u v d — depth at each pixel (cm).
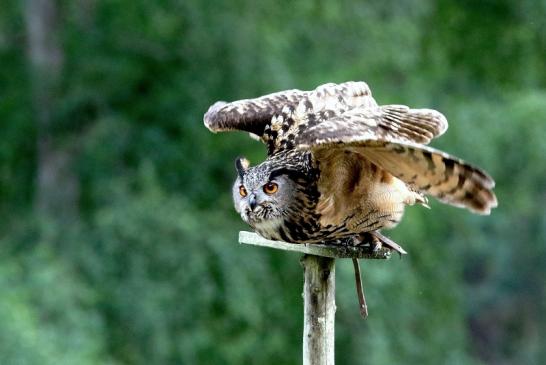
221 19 2017
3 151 2091
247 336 1900
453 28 2439
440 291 2209
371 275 1966
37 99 2084
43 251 1873
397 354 2048
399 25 2152
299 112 821
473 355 3406
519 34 2405
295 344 1973
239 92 2030
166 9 2030
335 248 761
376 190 773
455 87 2420
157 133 2034
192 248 1916
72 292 1823
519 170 2269
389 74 2250
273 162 789
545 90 2514
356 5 2111
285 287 1981
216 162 2062
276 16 2064
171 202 1931
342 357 1997
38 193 2108
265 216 780
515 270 3197
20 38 2156
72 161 2089
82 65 2078
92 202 2052
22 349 1622
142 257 1902
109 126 2047
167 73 2081
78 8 2123
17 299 1727
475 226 2470
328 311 764
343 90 830
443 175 683
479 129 2205
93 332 1792
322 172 770
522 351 3416
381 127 734
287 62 2059
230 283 1905
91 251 1919
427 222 2159
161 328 1870
